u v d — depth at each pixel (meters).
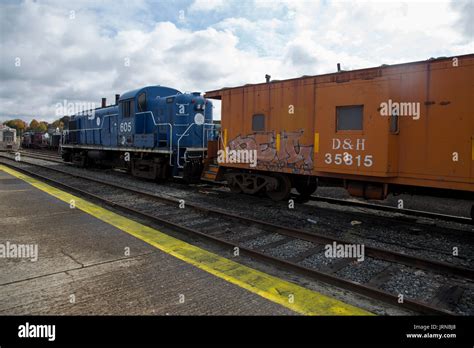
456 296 4.06
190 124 13.58
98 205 8.82
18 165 20.38
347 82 7.29
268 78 9.55
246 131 9.88
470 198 6.35
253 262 5.12
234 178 10.55
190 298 3.86
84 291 3.97
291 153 8.71
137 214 7.74
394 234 6.61
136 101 14.48
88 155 19.14
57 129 42.19
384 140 6.68
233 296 3.93
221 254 5.47
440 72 6.11
